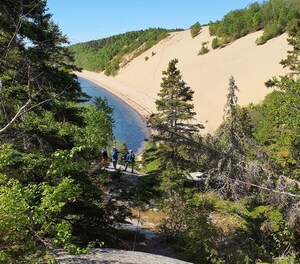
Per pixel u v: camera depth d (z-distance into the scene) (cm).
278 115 1786
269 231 1488
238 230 1489
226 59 10556
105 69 16838
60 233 645
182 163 2147
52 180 1048
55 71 1284
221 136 1652
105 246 1275
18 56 1189
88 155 1351
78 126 1389
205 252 1396
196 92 8812
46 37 1300
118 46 18462
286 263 1331
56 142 1220
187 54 12988
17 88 1137
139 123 7419
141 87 12000
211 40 13250
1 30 1173
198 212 1538
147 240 1636
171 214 1752
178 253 1493
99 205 1342
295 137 1631
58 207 628
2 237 605
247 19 12094
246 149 1631
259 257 1387
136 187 1383
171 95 2909
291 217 1357
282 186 1442
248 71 8750
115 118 7812
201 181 2125
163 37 16262
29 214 629
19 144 1152
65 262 851
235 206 1527
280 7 11312
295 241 1427
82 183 1128
